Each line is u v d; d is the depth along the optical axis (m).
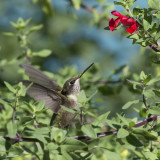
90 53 19.56
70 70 12.41
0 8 20.44
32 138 7.21
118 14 7.05
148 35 7.12
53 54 19.95
